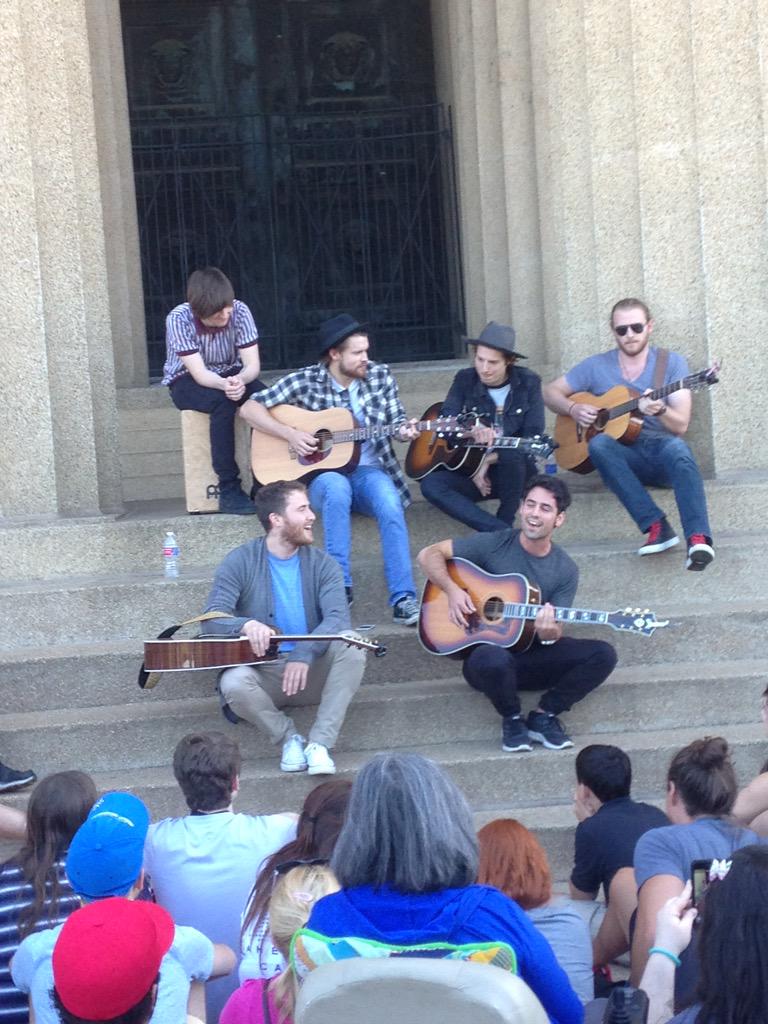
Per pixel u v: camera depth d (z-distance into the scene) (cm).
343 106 1006
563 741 554
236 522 671
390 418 661
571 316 758
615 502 684
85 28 732
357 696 577
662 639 612
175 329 679
